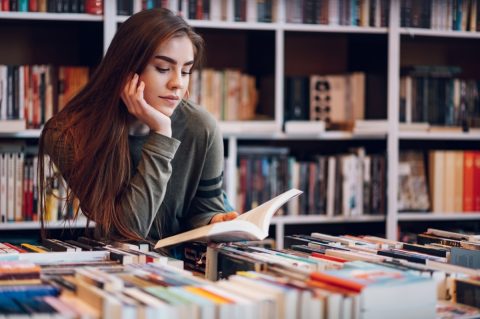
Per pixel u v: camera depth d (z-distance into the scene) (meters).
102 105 1.83
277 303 1.04
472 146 3.86
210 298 1.04
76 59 3.47
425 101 3.53
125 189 1.83
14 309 1.00
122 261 1.38
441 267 1.38
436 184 3.55
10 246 1.65
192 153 1.98
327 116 3.47
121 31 1.82
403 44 3.87
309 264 1.32
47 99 3.12
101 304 0.98
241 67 3.66
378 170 3.47
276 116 3.32
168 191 1.99
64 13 3.10
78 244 1.61
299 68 3.75
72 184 1.85
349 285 1.10
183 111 1.98
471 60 3.93
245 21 3.29
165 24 1.78
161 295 1.05
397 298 1.09
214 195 2.01
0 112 3.07
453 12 3.52
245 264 1.30
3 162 3.08
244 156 3.35
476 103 3.59
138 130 1.95
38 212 3.11
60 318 0.95
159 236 2.00
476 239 1.66
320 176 3.42
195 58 1.90
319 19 3.38
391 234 3.47
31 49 3.42
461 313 1.19
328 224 3.65
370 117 3.51
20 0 3.07
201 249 1.61
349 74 3.49
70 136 1.83
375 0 3.43
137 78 1.80
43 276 1.23
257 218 1.64
